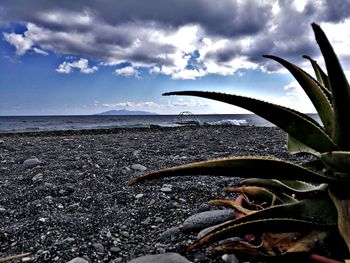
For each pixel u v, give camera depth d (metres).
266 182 0.70
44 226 0.96
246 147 2.60
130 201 1.21
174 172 0.51
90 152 2.49
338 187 0.51
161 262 0.66
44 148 2.80
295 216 0.53
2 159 2.22
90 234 0.91
